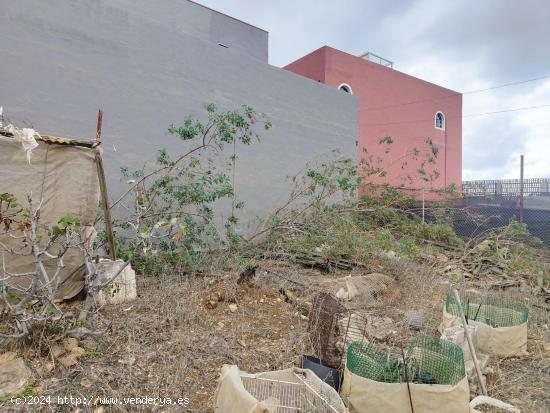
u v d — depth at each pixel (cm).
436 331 413
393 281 592
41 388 269
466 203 1163
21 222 318
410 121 1571
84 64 684
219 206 852
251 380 259
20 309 302
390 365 280
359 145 1402
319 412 235
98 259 395
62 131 662
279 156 980
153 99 767
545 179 1149
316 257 700
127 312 401
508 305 418
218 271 561
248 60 918
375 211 920
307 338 364
